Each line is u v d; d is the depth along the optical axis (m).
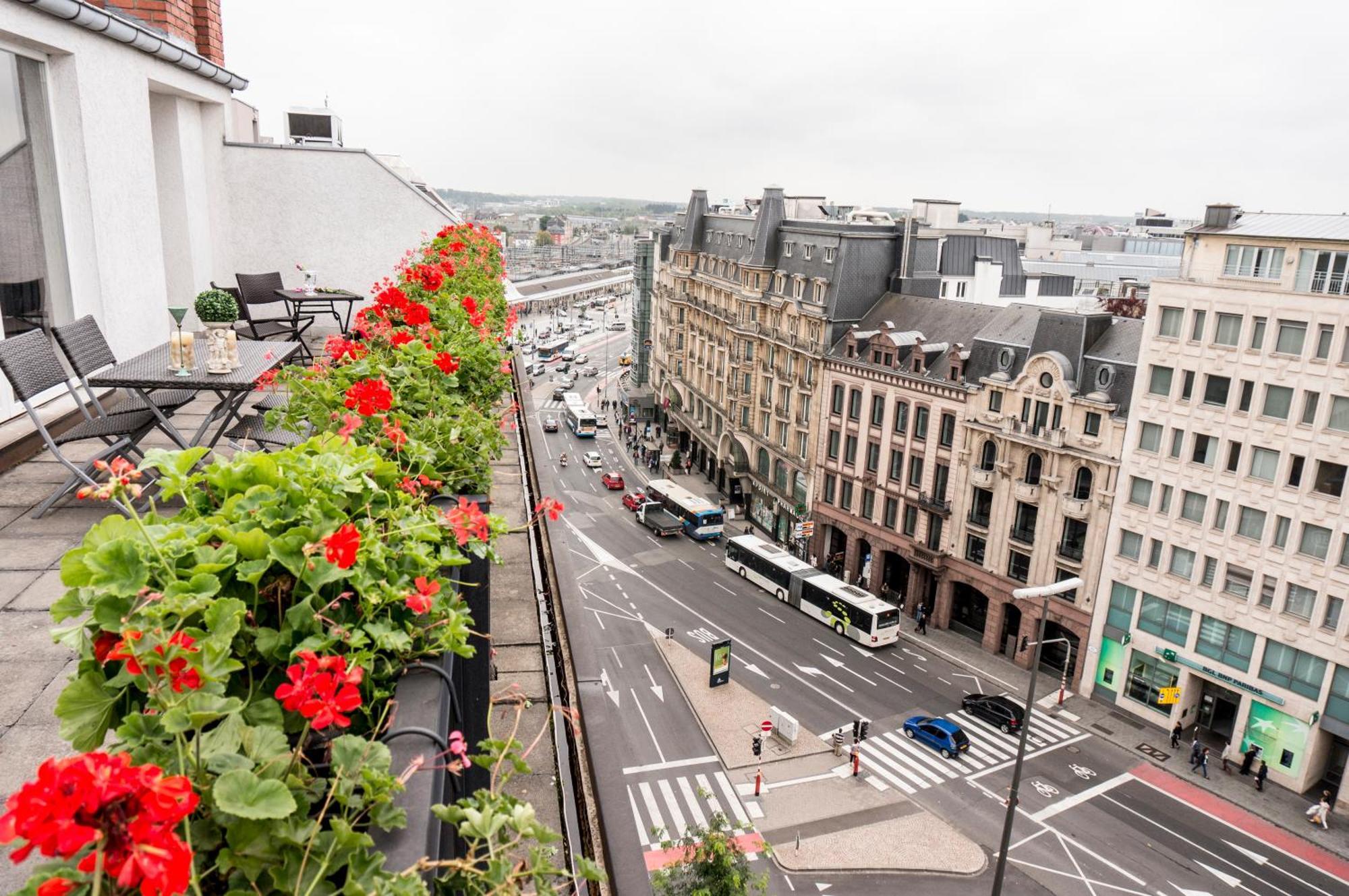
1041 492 39.78
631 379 110.62
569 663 6.64
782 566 49.00
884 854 27.80
